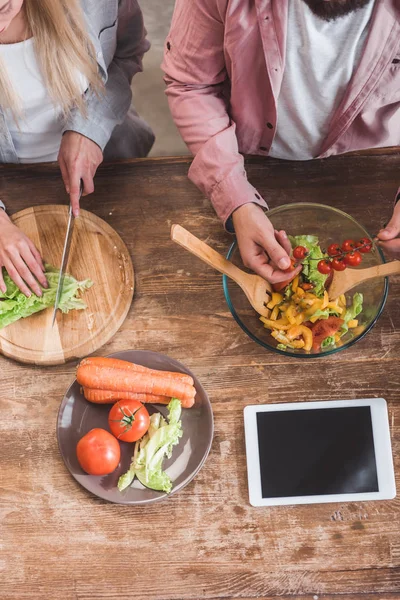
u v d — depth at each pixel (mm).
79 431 1472
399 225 1384
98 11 1543
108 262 1592
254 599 1388
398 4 1267
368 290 1460
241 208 1438
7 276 1583
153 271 1598
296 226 1520
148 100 2865
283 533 1419
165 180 1656
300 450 1458
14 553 1419
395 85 1463
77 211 1563
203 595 1396
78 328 1545
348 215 1454
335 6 1250
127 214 1639
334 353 1521
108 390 1442
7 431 1489
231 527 1424
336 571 1396
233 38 1349
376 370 1512
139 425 1406
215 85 1560
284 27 1290
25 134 1775
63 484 1454
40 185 1668
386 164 1639
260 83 1459
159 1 2965
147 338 1552
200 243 1376
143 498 1404
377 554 1402
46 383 1520
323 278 1413
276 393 1507
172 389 1427
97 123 1656
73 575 1408
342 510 1427
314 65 1395
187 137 1538
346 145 1671
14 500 1447
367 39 1332
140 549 1417
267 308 1466
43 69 1514
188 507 1437
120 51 1776
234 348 1536
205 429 1455
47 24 1405
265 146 1648
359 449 1456
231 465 1462
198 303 1570
